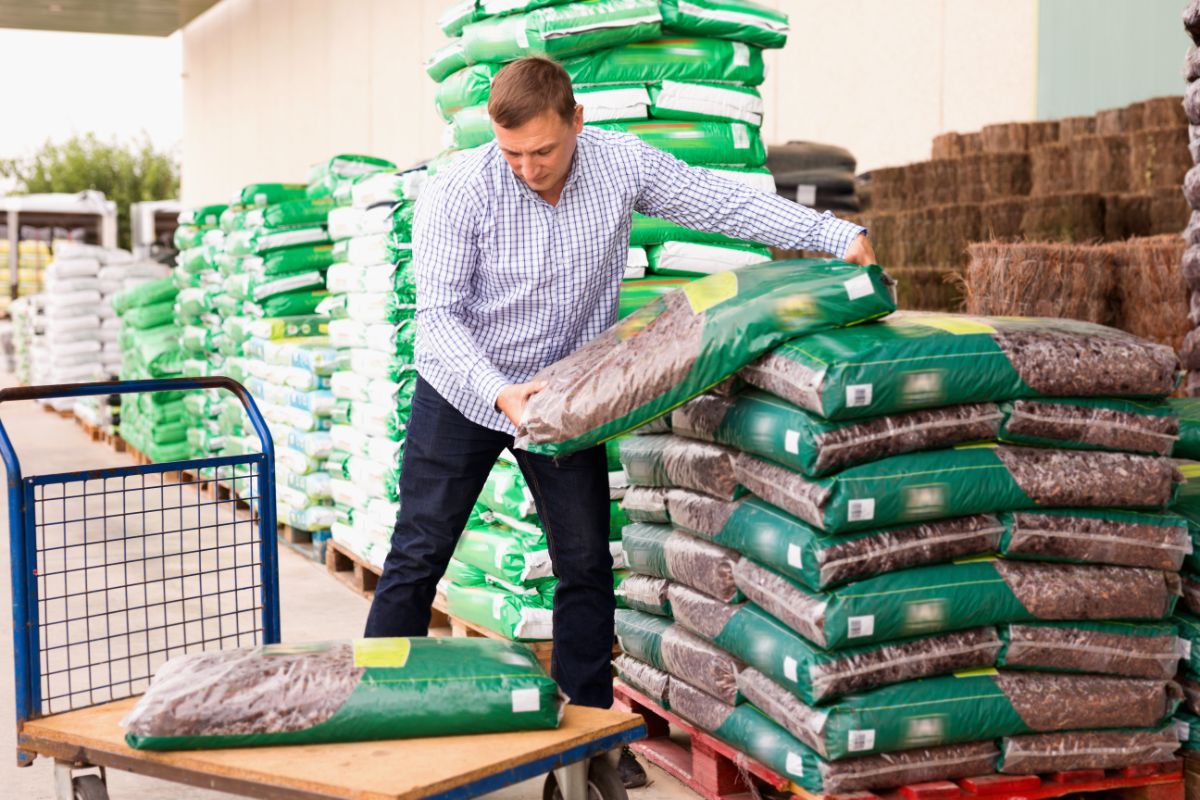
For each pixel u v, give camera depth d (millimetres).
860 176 8484
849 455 2551
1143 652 2744
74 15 23812
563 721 2650
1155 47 8086
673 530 3209
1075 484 2670
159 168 35125
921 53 9891
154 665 4133
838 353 2531
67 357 11133
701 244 3889
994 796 2672
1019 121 8555
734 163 3926
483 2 3801
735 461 2865
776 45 3980
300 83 20250
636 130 3812
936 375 2566
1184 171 6500
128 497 7672
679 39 3848
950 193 7605
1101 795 2924
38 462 9461
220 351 7520
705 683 2982
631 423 2688
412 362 4672
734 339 2611
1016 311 4500
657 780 3273
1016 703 2656
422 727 2531
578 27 3658
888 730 2590
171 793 3191
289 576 5660
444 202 2812
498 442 2992
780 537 2674
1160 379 2727
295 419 5984
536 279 2879
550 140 2613
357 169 6555
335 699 2512
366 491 5094
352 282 5105
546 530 3082
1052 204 6258
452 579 4148
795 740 2695
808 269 2797
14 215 18625
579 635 3072
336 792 2311
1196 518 2877
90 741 2684
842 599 2555
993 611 2650
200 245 8031
